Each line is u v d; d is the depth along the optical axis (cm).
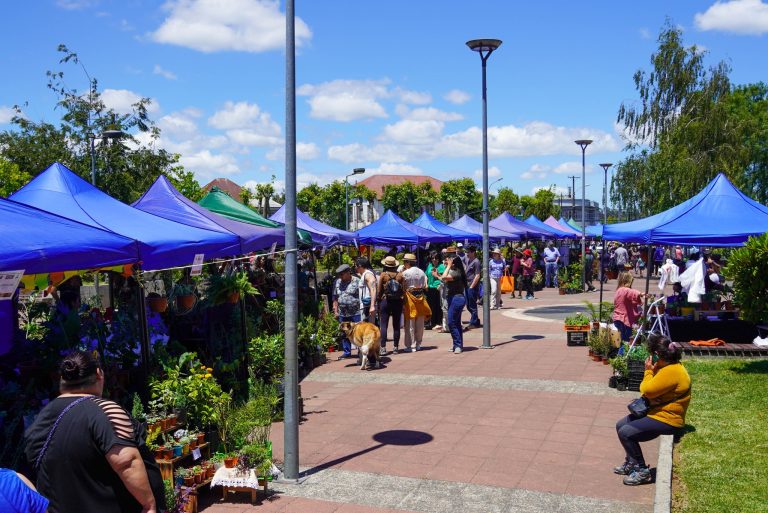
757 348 1170
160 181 1027
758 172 4072
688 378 601
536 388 989
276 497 587
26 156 2919
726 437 729
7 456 477
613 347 1155
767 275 1012
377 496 586
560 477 627
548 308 2184
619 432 616
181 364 666
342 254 2723
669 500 554
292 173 625
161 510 348
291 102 623
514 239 3083
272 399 808
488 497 581
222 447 646
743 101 4816
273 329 1144
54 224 507
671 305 1352
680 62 3462
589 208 12569
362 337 1163
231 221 1090
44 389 580
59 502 329
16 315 665
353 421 833
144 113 3075
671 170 3244
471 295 1717
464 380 1056
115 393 628
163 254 734
